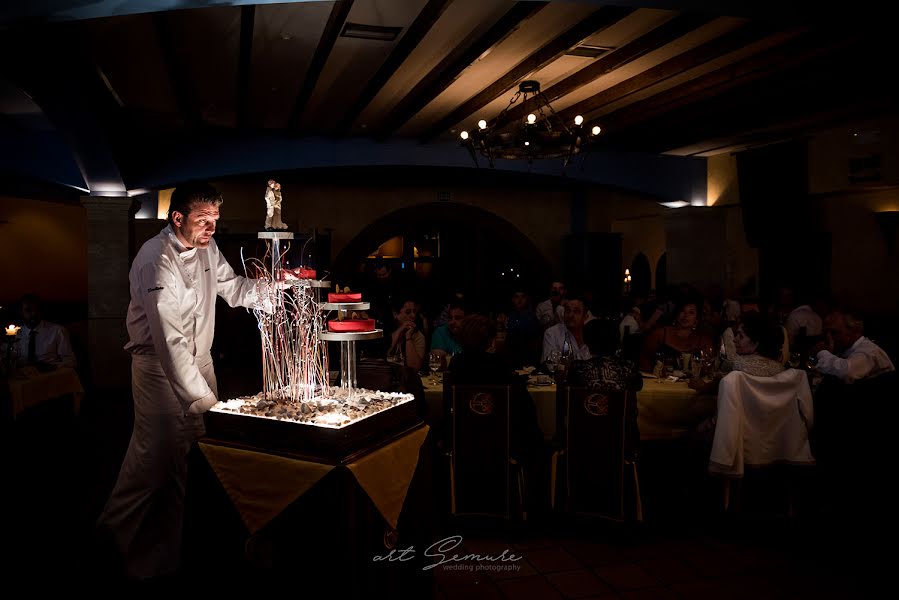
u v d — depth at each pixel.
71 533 3.51
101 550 3.21
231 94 6.23
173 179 8.04
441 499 3.72
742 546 3.46
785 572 3.16
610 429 3.49
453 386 3.52
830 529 3.68
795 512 3.74
